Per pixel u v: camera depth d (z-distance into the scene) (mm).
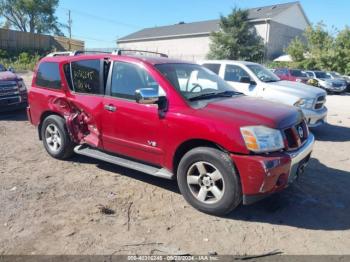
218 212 4074
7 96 9312
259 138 3834
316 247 3564
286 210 4348
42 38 42156
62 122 5742
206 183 4137
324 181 5359
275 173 3818
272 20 39719
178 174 4348
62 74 5707
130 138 4805
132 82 4840
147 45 52812
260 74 9336
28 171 5418
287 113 4312
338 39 32812
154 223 3941
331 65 32750
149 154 4656
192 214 4172
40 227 3760
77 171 5473
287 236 3758
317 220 4125
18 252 3309
